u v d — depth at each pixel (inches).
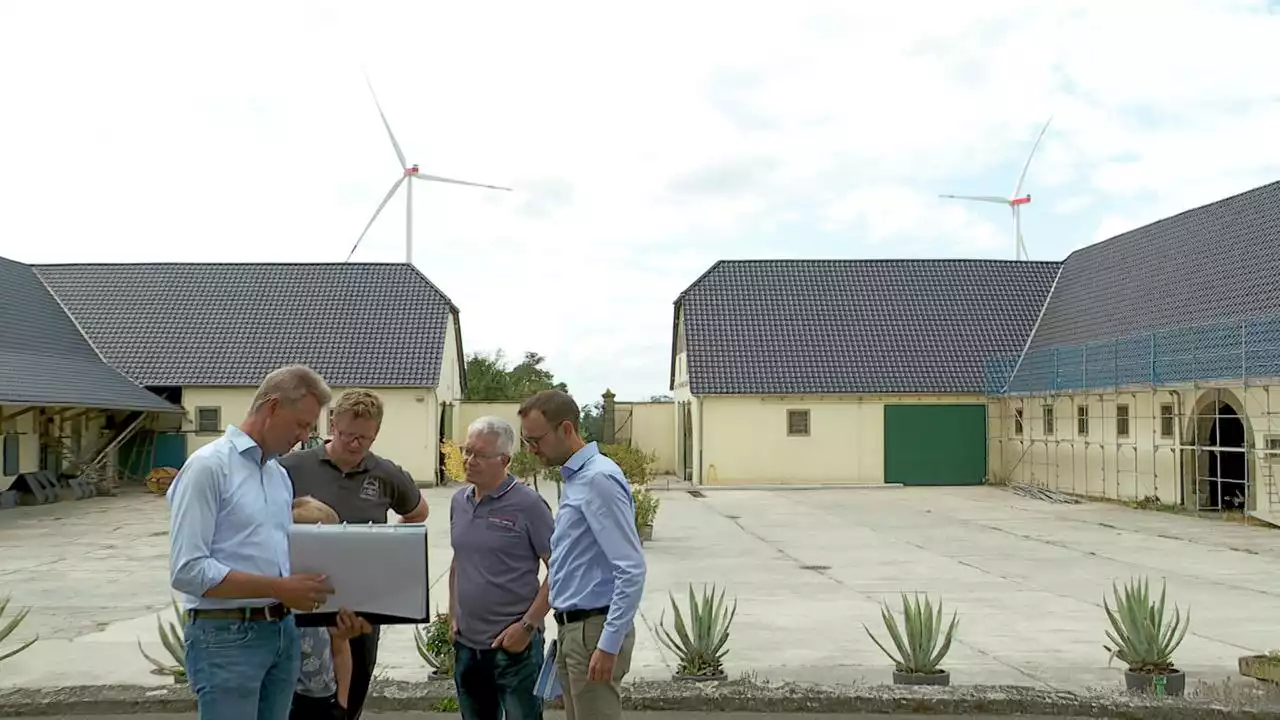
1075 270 1509.6
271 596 175.9
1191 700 314.0
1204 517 973.2
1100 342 1176.8
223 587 172.1
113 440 1302.9
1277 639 431.8
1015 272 1584.6
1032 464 1341.0
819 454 1408.7
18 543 772.0
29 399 1023.6
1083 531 857.5
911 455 1409.9
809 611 494.9
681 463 1612.9
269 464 190.2
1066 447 1258.6
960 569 639.8
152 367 1380.4
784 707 315.6
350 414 237.9
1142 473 1104.2
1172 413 1048.2
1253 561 677.3
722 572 625.6
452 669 337.1
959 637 433.4
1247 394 954.7
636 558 198.1
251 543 180.5
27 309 1339.8
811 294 1546.5
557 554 206.4
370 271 1567.4
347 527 194.2
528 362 2556.6
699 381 1412.4
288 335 1450.5
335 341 1440.7
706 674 345.7
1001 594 545.3
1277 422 914.1
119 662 388.5
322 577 183.8
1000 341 1480.1
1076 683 352.8
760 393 1397.6
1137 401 1114.7
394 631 434.6
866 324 1501.0
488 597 220.2
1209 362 979.9
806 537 813.2
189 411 1375.5
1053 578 603.2
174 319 1465.3
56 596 543.8
